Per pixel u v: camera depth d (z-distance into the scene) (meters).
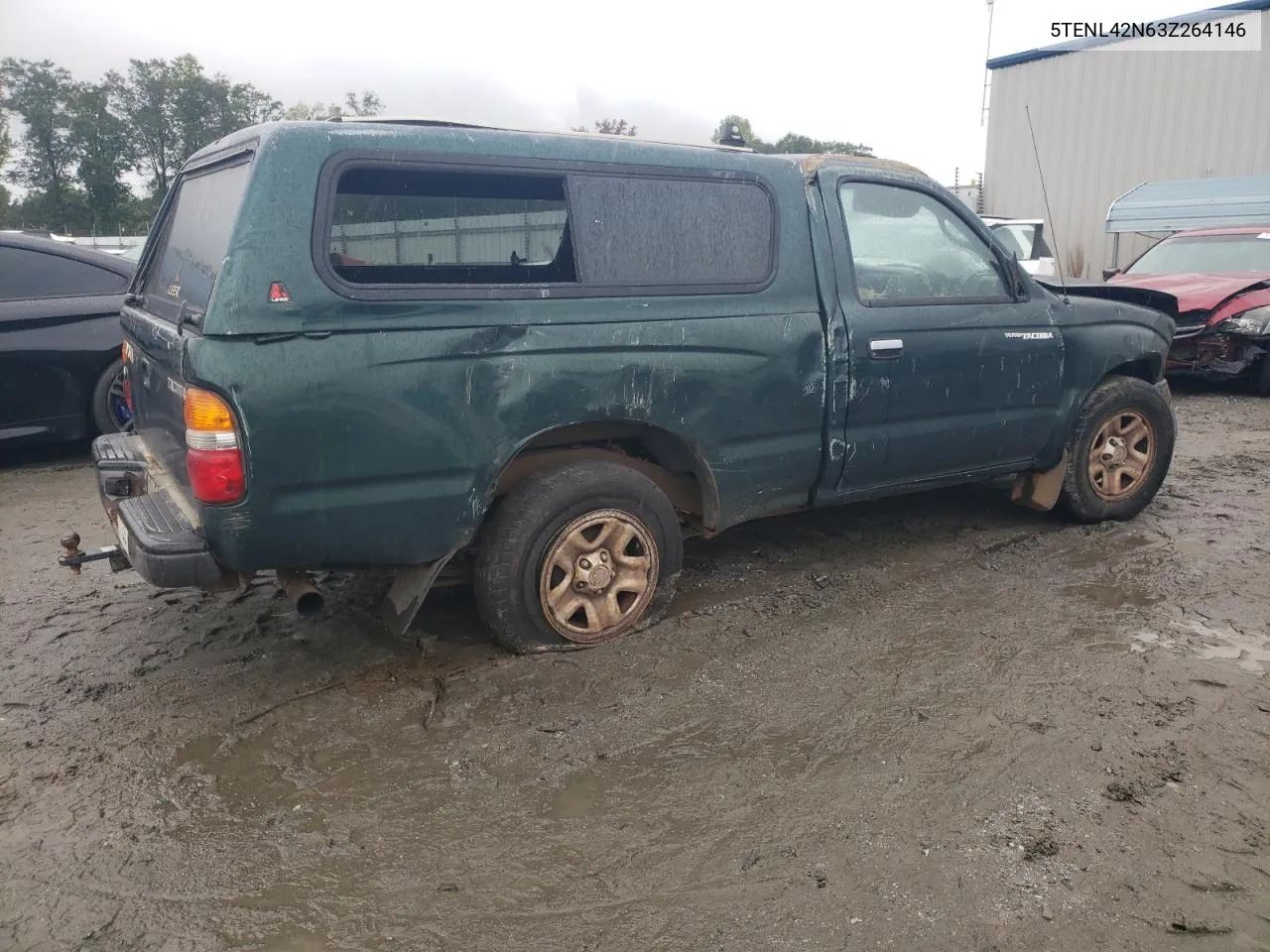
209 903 2.27
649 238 3.42
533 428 3.21
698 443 3.57
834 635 3.68
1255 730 2.94
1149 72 16.53
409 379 2.96
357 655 3.55
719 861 2.39
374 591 4.16
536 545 3.36
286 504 2.85
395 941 2.15
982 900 2.23
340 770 2.82
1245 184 12.34
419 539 3.12
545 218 3.22
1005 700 3.15
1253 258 9.79
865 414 3.96
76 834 2.54
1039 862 2.36
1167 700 3.12
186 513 3.08
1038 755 2.82
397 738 2.99
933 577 4.29
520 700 3.19
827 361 3.80
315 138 2.85
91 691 3.32
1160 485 5.12
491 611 3.37
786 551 4.65
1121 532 4.88
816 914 2.20
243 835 2.53
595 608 3.56
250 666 3.49
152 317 3.48
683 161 3.49
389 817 2.59
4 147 51.44
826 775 2.75
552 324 3.20
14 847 2.49
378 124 3.00
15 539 5.04
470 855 2.44
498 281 3.15
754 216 3.65
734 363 3.57
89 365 6.48
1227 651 3.49
